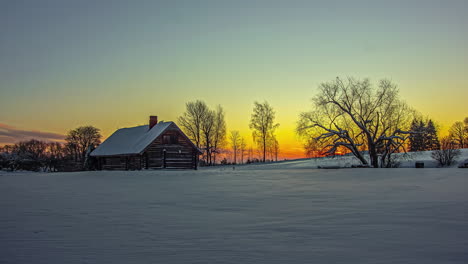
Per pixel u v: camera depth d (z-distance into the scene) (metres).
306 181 21.73
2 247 6.63
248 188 18.03
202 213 10.46
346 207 10.92
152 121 46.56
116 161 46.41
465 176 22.11
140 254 6.06
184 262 5.55
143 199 14.25
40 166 75.88
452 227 7.70
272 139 72.12
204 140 69.31
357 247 6.26
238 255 5.91
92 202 13.51
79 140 85.44
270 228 8.11
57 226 8.70
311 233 7.48
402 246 6.25
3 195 16.75
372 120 41.19
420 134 41.22
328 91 41.81
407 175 23.83
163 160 41.72
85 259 5.79
